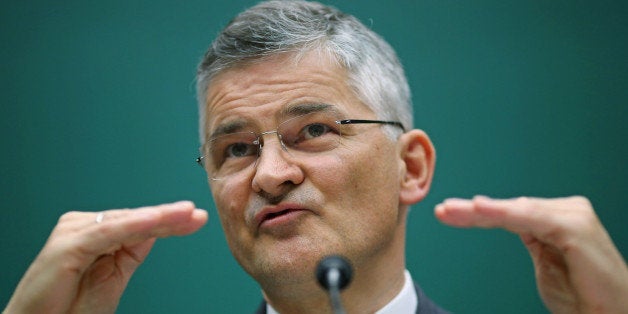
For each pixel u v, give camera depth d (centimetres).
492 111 749
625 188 730
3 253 766
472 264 739
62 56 788
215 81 488
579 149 739
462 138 748
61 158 775
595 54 750
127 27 790
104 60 786
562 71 751
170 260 759
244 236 465
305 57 473
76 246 446
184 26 788
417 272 741
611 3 754
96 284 475
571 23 755
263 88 470
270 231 452
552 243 401
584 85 746
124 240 444
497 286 736
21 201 770
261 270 454
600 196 732
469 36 763
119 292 481
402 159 498
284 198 451
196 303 755
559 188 735
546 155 741
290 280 451
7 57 786
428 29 765
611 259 398
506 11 761
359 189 462
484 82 755
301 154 459
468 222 388
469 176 742
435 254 742
